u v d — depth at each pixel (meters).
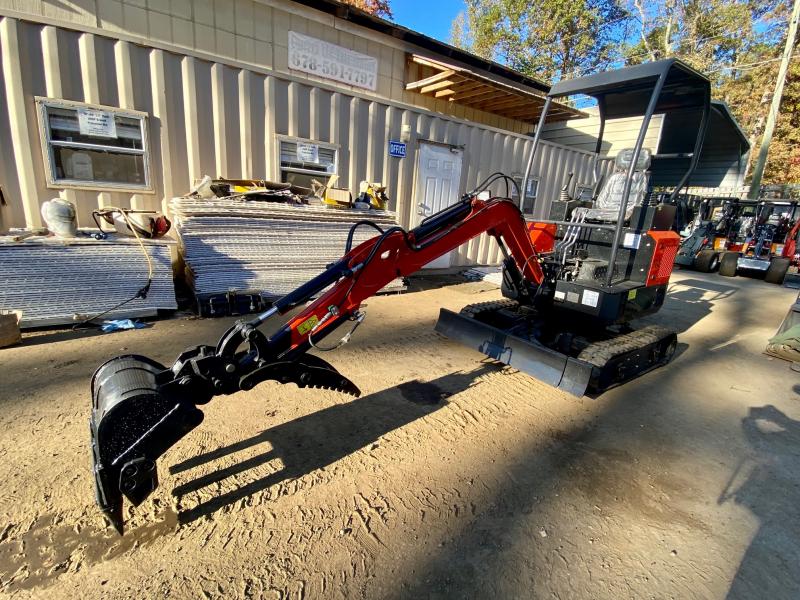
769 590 1.97
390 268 2.86
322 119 6.52
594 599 1.87
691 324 6.59
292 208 5.43
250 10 6.12
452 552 2.06
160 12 5.46
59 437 2.69
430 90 8.11
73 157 4.96
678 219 5.62
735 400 4.03
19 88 4.55
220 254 5.06
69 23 4.62
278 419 3.11
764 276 11.45
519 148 9.15
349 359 4.26
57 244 4.16
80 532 2.04
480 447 2.95
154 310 4.79
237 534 2.09
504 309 4.98
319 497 2.37
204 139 5.66
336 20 6.89
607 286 3.82
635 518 2.38
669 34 24.28
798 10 13.26
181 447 2.73
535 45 21.25
